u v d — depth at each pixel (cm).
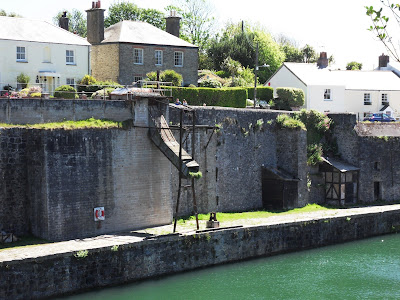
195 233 3100
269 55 8438
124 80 5025
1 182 2916
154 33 5356
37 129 2941
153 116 3312
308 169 4516
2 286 2470
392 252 3603
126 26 5250
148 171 3309
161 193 3372
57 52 4453
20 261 2514
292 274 3138
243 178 4128
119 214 3195
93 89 4312
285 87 6275
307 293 2867
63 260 2636
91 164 3075
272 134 4362
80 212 3036
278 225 3475
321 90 6231
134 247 2866
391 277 3127
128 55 5044
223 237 3216
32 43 4319
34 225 2986
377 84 6562
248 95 6003
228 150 4006
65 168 2978
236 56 8231
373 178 4738
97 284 2744
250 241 3341
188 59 5431
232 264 3250
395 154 4841
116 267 2803
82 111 3139
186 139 3694
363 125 4781
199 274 3055
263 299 2775
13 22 4406
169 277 2978
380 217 4084
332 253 3562
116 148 3172
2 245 2812
